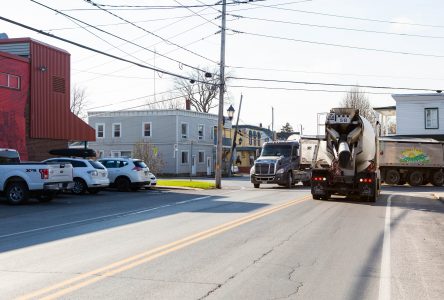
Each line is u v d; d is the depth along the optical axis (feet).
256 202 66.80
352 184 68.03
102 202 66.74
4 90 87.45
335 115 67.72
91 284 22.82
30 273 25.03
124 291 21.67
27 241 34.96
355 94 208.44
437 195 82.33
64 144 103.30
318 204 63.98
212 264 27.37
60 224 44.27
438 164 120.47
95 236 37.04
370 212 55.16
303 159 71.46
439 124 141.08
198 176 191.01
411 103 143.64
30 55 93.66
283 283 23.48
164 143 184.75
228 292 21.75
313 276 25.03
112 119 192.13
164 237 36.47
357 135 67.15
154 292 21.56
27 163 64.03
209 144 203.92
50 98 98.84
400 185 125.80
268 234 38.29
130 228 41.32
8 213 53.62
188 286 22.66
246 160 243.60
